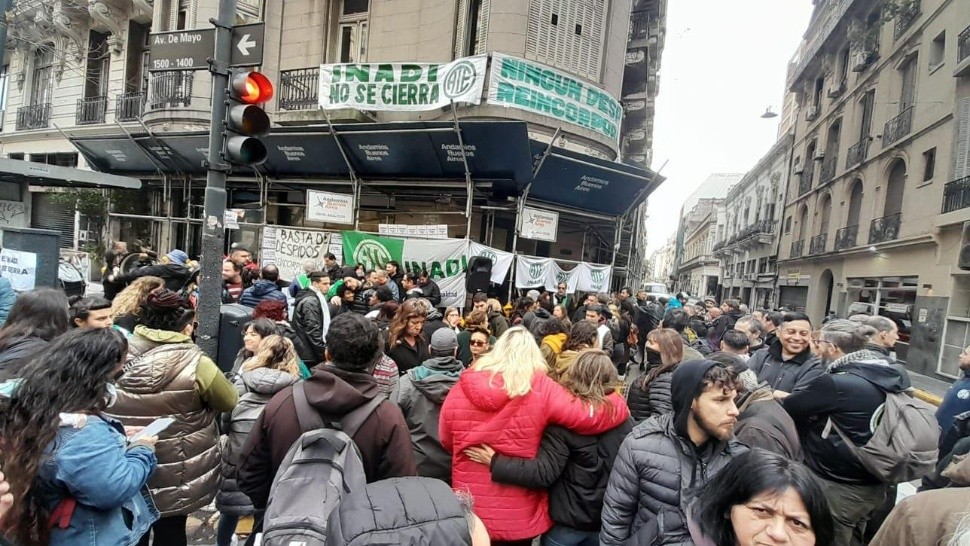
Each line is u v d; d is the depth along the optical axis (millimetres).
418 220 12086
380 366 3590
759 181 35719
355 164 10336
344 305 6656
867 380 2600
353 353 2090
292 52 12867
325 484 1646
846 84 21266
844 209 20281
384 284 7691
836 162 21422
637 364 10641
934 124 14023
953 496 1431
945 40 13945
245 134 3854
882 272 16578
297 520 1510
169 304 2562
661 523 1872
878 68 18203
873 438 2506
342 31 12789
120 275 5078
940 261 13188
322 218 9773
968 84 12836
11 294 3887
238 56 3777
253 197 13648
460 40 10914
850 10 20109
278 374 2809
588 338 3600
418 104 9234
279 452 2039
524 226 9469
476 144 8875
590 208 10859
